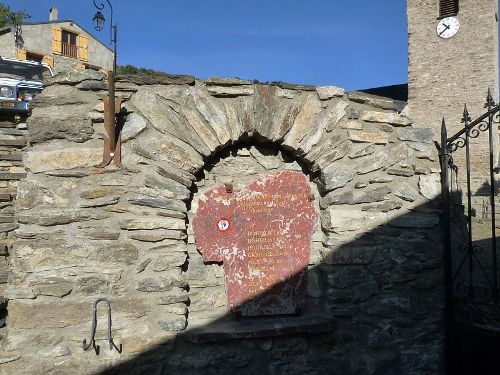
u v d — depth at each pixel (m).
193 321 3.26
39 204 2.96
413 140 3.73
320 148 3.50
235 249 3.41
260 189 3.51
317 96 3.54
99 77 3.12
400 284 3.61
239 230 3.43
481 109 19.12
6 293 2.87
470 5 19.36
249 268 3.43
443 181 3.73
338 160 3.55
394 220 3.63
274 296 3.45
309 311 3.55
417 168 3.71
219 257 3.37
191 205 3.37
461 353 3.62
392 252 3.61
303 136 3.48
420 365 3.58
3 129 4.58
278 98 3.46
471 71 19.31
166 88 3.24
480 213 12.65
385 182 3.64
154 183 3.14
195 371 3.11
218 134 3.30
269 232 3.49
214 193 3.41
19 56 20.41
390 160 3.65
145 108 3.18
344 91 3.56
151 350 3.04
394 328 3.56
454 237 4.06
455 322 3.58
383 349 3.53
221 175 3.48
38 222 2.93
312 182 3.67
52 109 3.06
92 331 2.90
